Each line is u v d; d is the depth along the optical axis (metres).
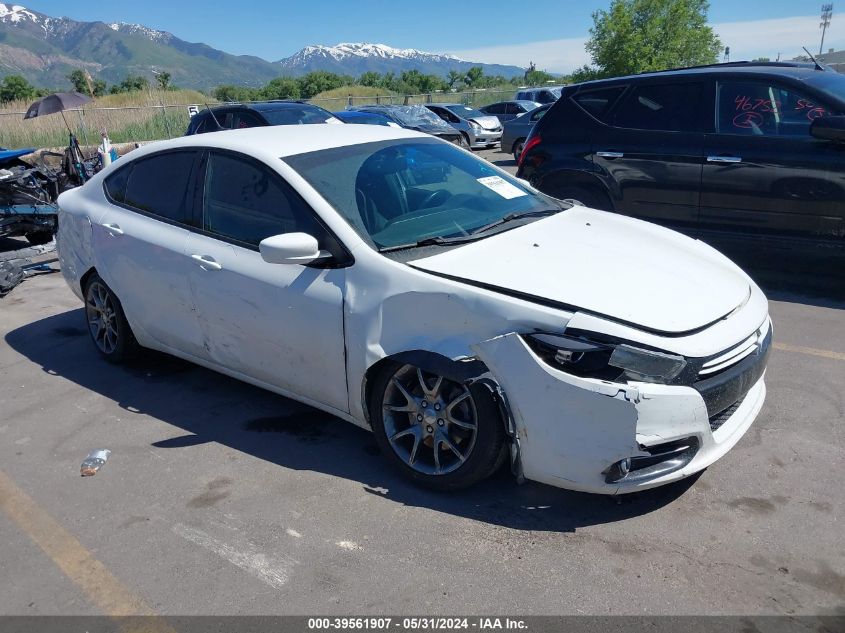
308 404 3.65
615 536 2.79
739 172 5.61
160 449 3.73
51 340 5.60
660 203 6.09
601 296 2.84
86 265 4.77
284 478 3.37
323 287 3.29
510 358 2.75
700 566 2.60
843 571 2.54
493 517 2.96
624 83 6.30
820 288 5.86
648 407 2.58
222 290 3.72
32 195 8.10
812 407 3.78
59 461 3.68
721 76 5.79
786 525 2.81
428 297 2.96
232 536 2.94
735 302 3.04
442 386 3.04
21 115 22.12
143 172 4.43
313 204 3.41
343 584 2.61
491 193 3.95
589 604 2.44
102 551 2.91
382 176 3.71
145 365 4.93
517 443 2.84
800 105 5.41
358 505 3.11
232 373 3.99
